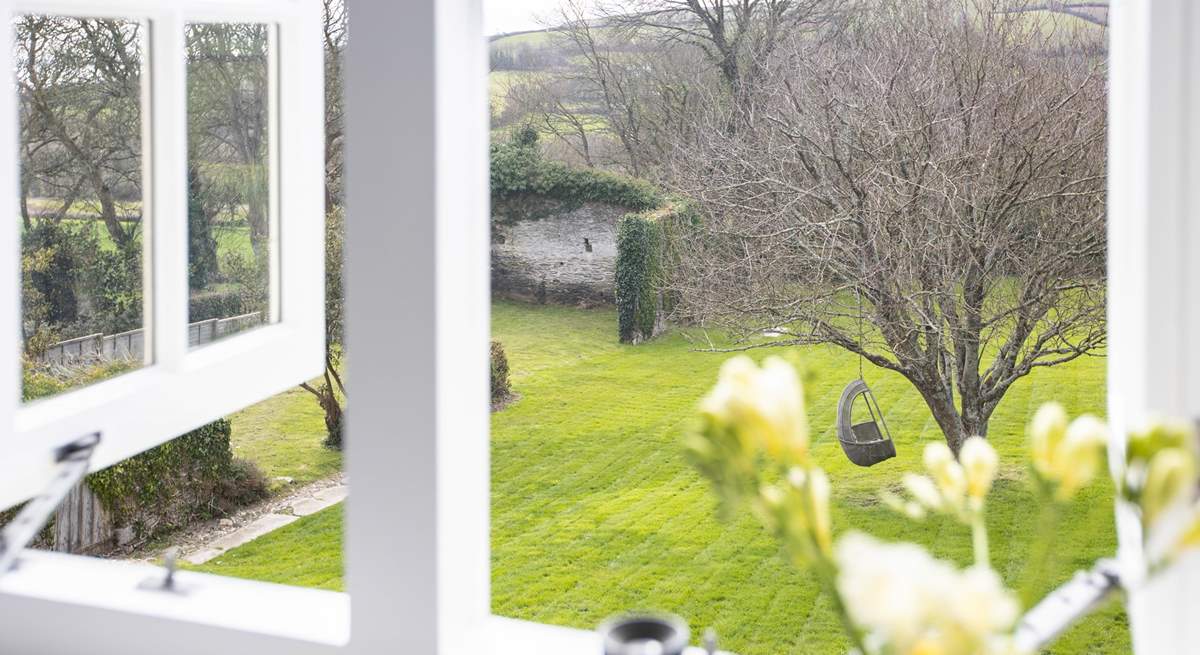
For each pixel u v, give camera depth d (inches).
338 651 41.4
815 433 383.9
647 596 382.3
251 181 54.7
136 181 50.3
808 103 336.5
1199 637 34.1
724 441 20.5
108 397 43.9
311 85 53.6
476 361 42.8
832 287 345.4
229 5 48.0
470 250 42.1
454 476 41.3
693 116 371.9
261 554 353.7
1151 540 22.6
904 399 378.9
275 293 54.7
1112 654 290.7
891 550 17.8
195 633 43.0
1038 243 318.3
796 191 339.0
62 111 89.4
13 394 38.8
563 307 430.6
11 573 46.5
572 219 416.8
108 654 44.2
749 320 372.5
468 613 43.2
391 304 39.9
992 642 18.7
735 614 370.6
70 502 308.8
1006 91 314.7
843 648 352.2
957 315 326.0
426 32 38.7
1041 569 22.5
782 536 20.8
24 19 92.8
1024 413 346.9
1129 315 35.6
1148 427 20.3
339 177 336.2
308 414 370.6
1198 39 32.6
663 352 414.0
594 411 423.5
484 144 42.4
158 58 45.6
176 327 47.0
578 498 414.6
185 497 342.0
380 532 40.8
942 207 320.8
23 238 86.7
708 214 374.6
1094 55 309.7
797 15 345.7
